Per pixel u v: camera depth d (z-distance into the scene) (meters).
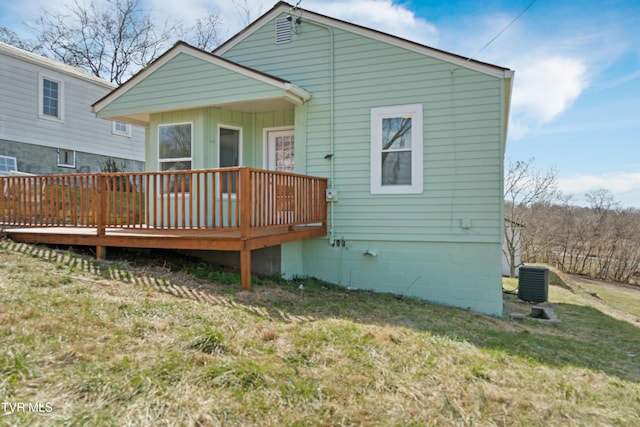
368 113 7.04
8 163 10.85
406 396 2.61
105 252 6.13
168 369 2.58
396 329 4.12
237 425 2.14
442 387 2.78
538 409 2.60
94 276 4.98
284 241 5.90
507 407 2.60
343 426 2.23
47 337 2.90
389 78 6.91
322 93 7.28
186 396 2.32
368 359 3.14
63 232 6.31
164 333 3.27
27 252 5.80
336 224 7.23
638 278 18.16
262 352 3.08
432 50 6.64
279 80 6.48
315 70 7.34
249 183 5.09
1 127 10.67
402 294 6.88
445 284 6.70
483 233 6.49
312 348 3.25
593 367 3.79
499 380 3.03
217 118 7.35
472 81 6.50
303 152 7.33
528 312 7.27
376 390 2.66
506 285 11.11
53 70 12.12
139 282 4.93
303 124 7.32
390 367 3.04
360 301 5.70
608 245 19.02
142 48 21.98
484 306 6.50
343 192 7.18
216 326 3.55
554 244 19.88
